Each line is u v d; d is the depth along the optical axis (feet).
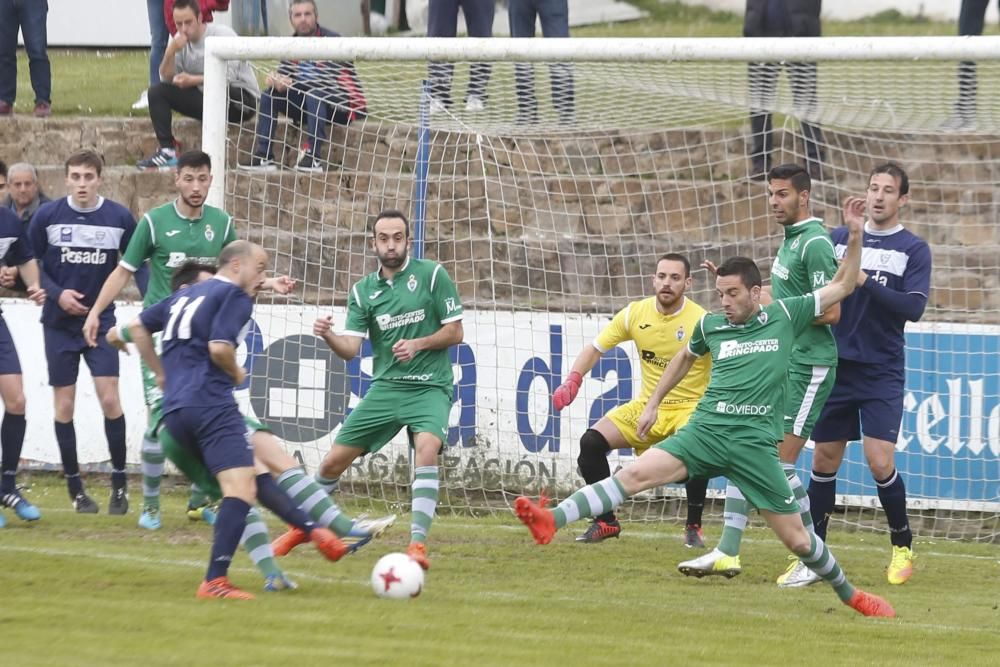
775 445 70.85
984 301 124.06
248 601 64.85
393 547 89.30
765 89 110.73
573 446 112.27
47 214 94.58
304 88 121.90
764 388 70.28
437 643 57.72
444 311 83.51
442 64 116.26
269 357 116.16
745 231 131.75
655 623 65.77
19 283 95.71
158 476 90.02
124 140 143.74
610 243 127.54
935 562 93.86
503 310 121.60
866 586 83.30
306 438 115.24
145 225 90.84
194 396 65.82
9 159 144.56
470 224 133.18
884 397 84.64
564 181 134.41
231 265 67.31
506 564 85.10
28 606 62.08
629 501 111.75
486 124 121.08
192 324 66.33
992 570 91.30
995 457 106.73
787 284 81.71
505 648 57.47
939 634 66.08
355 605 65.62
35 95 148.56
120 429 96.89
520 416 113.29
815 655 59.57
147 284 96.12
